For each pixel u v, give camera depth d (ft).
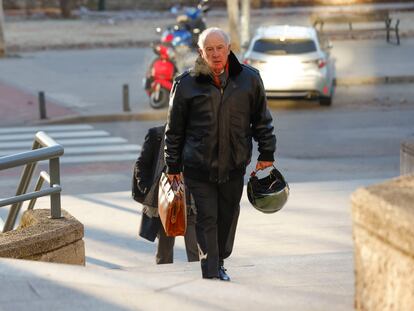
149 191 63.36
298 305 37.76
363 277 32.22
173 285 40.70
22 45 300.61
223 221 49.29
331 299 39.68
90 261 73.87
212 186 47.80
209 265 47.21
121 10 463.83
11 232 56.03
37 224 57.31
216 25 356.59
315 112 173.47
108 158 135.33
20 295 37.96
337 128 156.35
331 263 58.49
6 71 242.37
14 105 187.01
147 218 64.54
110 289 39.17
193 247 64.54
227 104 46.16
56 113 175.42
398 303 29.66
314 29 187.62
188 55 180.34
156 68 174.29
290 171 121.80
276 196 49.24
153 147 63.21
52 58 270.87
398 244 29.30
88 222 88.12
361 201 31.48
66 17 422.82
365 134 150.20
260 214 88.48
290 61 174.70
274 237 79.15
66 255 57.11
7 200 56.03
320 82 174.70
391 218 29.40
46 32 351.46
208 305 37.09
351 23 319.06
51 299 37.35
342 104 182.29
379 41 295.69
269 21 377.71
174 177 48.21
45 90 206.59
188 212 63.00
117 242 80.07
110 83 215.31
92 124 168.96
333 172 120.78
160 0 460.55
